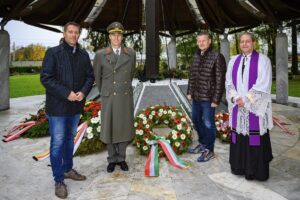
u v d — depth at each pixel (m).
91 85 3.29
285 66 9.40
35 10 8.77
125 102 3.63
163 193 3.10
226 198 2.97
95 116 4.61
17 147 4.88
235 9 10.16
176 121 4.52
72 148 3.41
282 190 3.15
